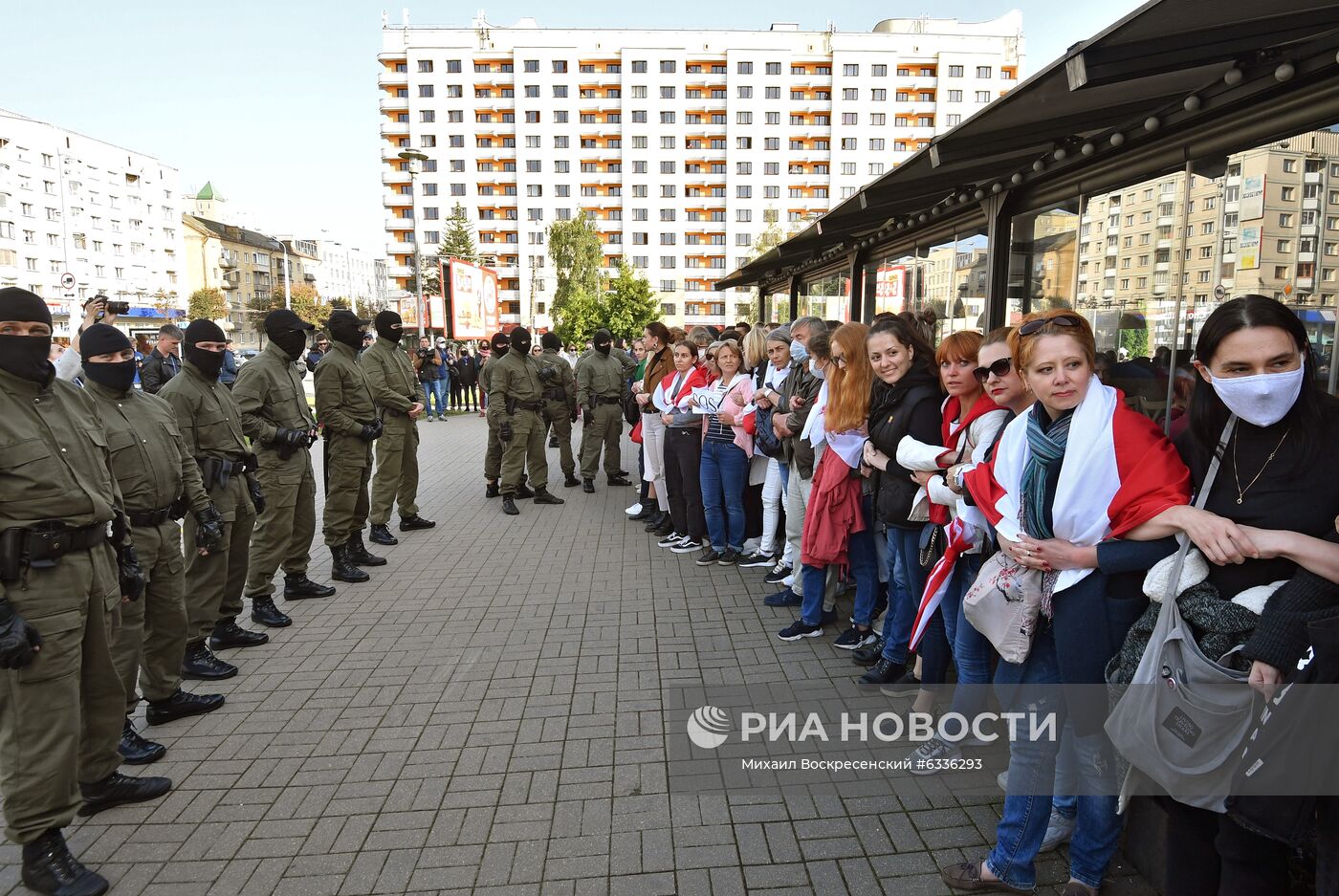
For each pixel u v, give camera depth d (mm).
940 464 3174
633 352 15445
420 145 77750
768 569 6070
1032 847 2430
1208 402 1965
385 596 5613
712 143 78250
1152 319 3996
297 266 124312
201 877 2629
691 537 6648
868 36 75562
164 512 3564
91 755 2975
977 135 3475
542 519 8109
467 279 19156
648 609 5184
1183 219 3730
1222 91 3305
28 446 2646
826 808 2945
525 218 78250
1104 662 2174
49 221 75125
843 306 10078
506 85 78250
